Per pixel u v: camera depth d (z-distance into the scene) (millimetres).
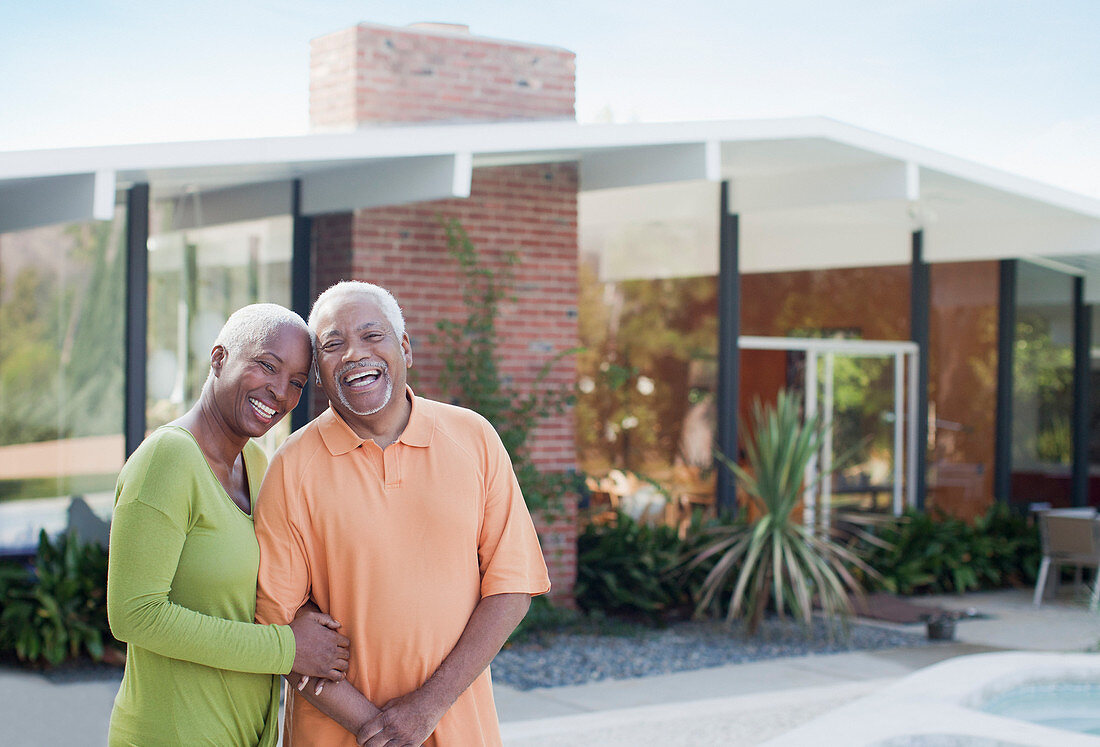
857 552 9391
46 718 5359
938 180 8531
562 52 9273
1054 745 3916
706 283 9281
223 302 7301
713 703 5617
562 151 7293
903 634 7898
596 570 8242
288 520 2510
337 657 2480
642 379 8977
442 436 2605
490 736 2641
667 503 9039
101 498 7078
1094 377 12344
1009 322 11344
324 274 7508
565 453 8102
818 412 9977
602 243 8844
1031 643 7664
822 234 9961
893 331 10500
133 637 2291
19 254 7168
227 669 2371
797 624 8047
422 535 2535
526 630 7379
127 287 6910
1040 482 11734
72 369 7137
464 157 6543
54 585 6438
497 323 7840
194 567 2357
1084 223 9688
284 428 7363
